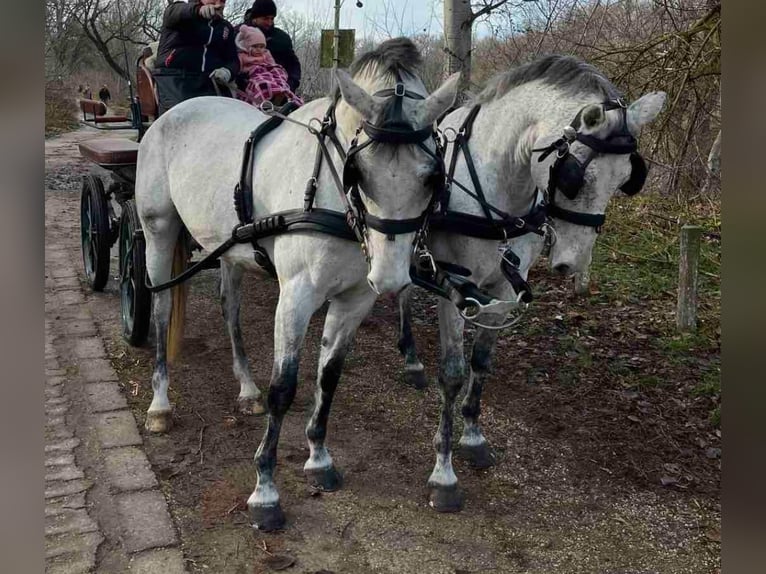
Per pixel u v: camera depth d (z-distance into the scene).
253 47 4.84
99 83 27.25
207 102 3.66
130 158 4.56
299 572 2.65
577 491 3.33
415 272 3.03
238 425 3.82
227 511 3.01
